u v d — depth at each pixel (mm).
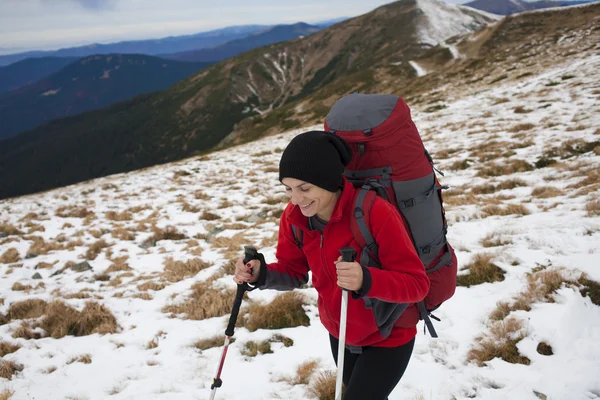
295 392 4586
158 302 8125
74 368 5867
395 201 2416
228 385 4926
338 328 2580
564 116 19312
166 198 19219
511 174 13461
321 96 118875
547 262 6340
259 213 14398
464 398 3932
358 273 1963
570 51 41906
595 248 6379
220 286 8234
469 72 54438
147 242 12992
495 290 6000
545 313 4957
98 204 19516
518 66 44344
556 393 3666
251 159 28375
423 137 23250
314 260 2447
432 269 2596
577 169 12008
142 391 4992
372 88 100312
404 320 2482
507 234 7961
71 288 9602
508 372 4180
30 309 8352
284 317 6398
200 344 6168
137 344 6480
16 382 5582
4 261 12430
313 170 2037
